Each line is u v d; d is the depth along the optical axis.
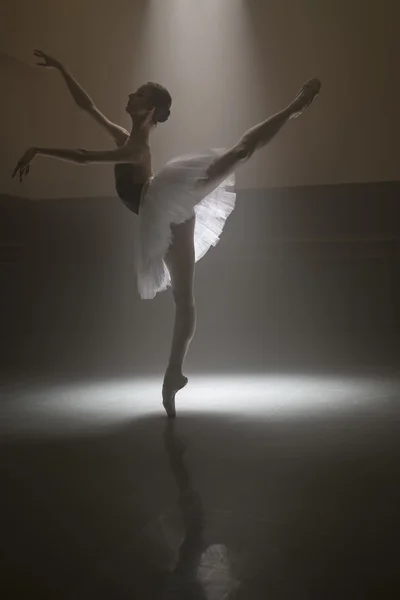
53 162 6.22
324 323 6.07
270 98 5.88
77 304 6.39
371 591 1.01
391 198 5.71
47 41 6.04
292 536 1.25
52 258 6.36
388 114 5.64
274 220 5.99
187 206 2.51
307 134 5.84
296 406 2.71
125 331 6.20
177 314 2.64
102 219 6.26
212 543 1.23
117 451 2.00
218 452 1.96
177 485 1.62
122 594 1.01
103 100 6.13
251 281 6.20
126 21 6.00
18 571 1.11
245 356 4.54
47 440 2.16
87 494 1.56
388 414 2.49
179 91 6.04
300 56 5.75
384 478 1.65
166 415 2.58
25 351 4.92
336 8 5.63
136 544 1.23
